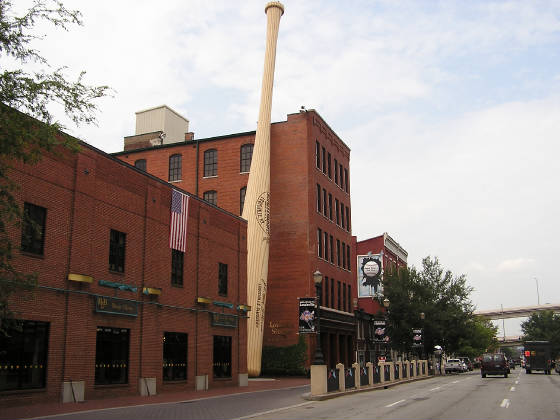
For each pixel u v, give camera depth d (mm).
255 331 42000
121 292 23656
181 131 60625
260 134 44875
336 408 19359
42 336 19578
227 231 33781
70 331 20594
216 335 31406
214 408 19125
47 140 14219
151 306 25516
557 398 23344
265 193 43656
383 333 50062
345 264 56000
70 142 15094
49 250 20062
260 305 42312
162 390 25781
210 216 31750
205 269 30547
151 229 26125
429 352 64875
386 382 34688
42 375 19422
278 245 47281
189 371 28297
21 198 19016
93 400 21297
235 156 50531
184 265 28688
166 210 27453
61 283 20484
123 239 24344
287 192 47969
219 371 31656
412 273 62375
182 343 28125
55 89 14266
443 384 35844
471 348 89688
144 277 25312
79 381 20750
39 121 14203
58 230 20562
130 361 23859
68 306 20641
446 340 62094
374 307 69750
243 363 34062
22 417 15688
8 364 18219
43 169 20047
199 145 52125
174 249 27953
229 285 33438
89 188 22250
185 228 28719
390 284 62188
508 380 41531
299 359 44406
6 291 14172
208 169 51312
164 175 52812
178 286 27938
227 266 33469
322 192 50469
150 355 25172
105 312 22312
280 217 47719
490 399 22844
